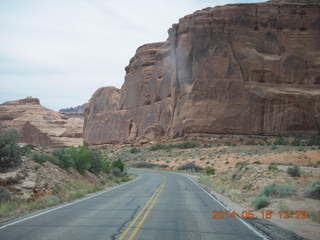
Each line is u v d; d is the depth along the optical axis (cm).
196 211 1174
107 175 3055
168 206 1294
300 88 9725
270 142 8306
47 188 1491
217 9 10144
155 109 12006
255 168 2325
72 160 2139
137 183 2750
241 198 1579
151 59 13262
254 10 10250
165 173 4625
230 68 9512
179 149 8281
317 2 10544
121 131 13838
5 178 1265
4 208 1060
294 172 1914
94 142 15825
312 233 854
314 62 9869
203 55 9575
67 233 769
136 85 13475
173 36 10744
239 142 8600
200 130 9169
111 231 796
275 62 9812
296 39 10119
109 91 16412
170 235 767
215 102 9288
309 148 5966
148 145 10869
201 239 737
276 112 9169
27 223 897
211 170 3747
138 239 717
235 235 790
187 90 9744
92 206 1270
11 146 1444
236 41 9919
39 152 1961
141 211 1144
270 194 1430
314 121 9106
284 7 10331
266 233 823
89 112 17362
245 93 9331
